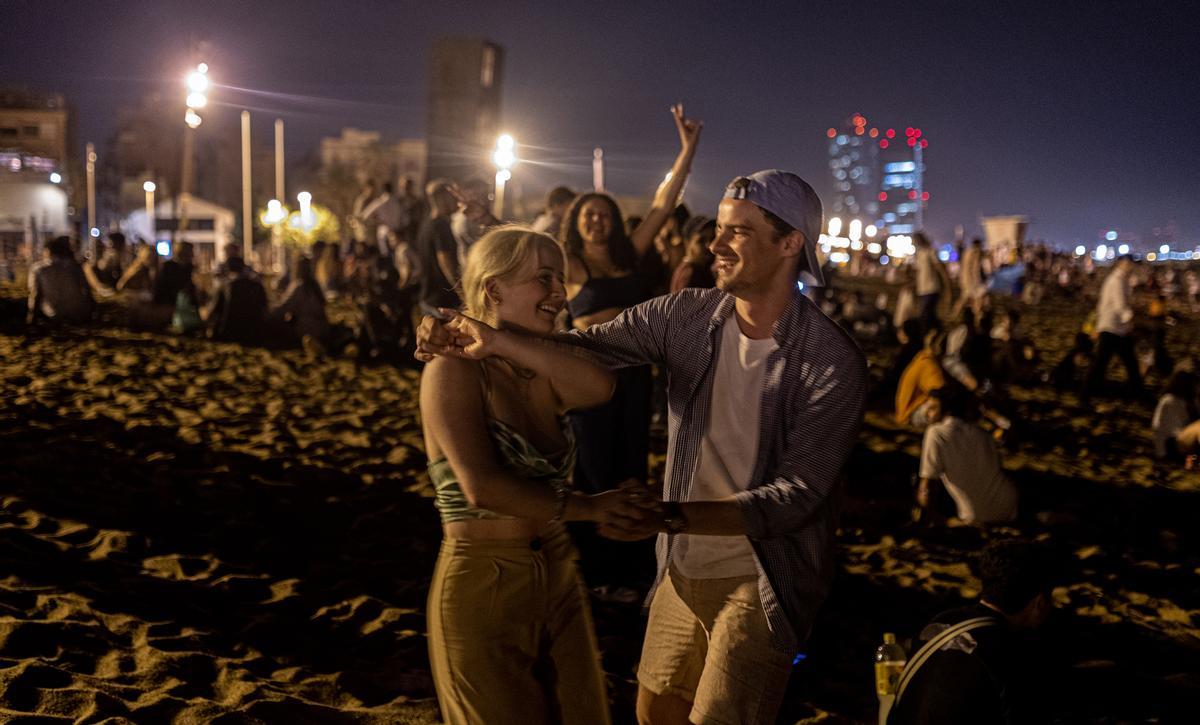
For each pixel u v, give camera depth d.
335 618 4.82
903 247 50.56
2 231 62.00
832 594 5.68
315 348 13.24
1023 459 9.58
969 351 10.66
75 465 6.95
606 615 5.05
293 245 38.22
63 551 5.28
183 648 4.31
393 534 6.14
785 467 2.81
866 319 17.83
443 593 2.53
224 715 3.70
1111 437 11.05
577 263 5.12
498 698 2.48
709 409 2.98
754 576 2.89
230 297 13.82
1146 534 7.27
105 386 10.12
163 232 55.44
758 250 2.82
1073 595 5.84
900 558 6.39
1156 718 4.39
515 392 2.63
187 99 20.88
